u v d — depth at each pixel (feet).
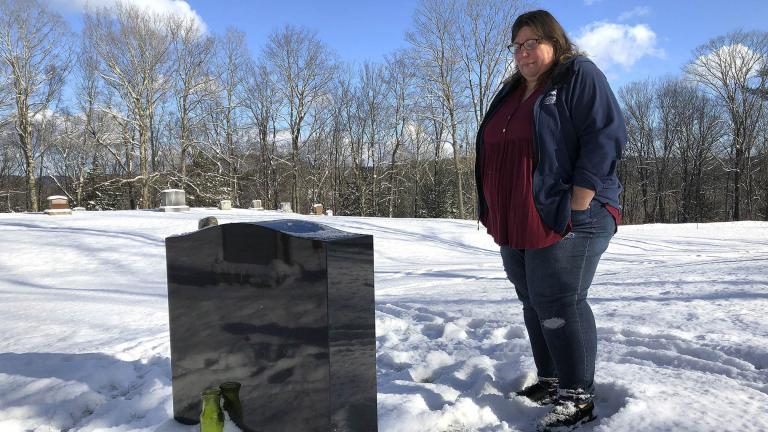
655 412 7.18
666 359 9.69
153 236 51.29
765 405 7.22
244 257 7.07
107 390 10.77
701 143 173.58
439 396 8.87
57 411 9.50
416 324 15.64
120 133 134.51
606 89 7.19
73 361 12.51
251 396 7.11
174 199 79.20
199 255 7.61
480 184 8.62
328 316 6.23
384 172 171.01
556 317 7.46
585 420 7.43
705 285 17.57
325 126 162.30
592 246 7.34
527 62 7.80
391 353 11.98
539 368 8.54
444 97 126.82
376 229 66.44
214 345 7.51
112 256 41.91
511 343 11.68
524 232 7.44
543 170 7.28
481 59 122.83
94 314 19.51
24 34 118.01
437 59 123.75
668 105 180.55
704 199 174.70
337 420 6.38
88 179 141.49
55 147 144.77
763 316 12.19
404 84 161.89
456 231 67.72
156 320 18.29
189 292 7.77
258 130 162.50
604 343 11.27
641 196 193.57
